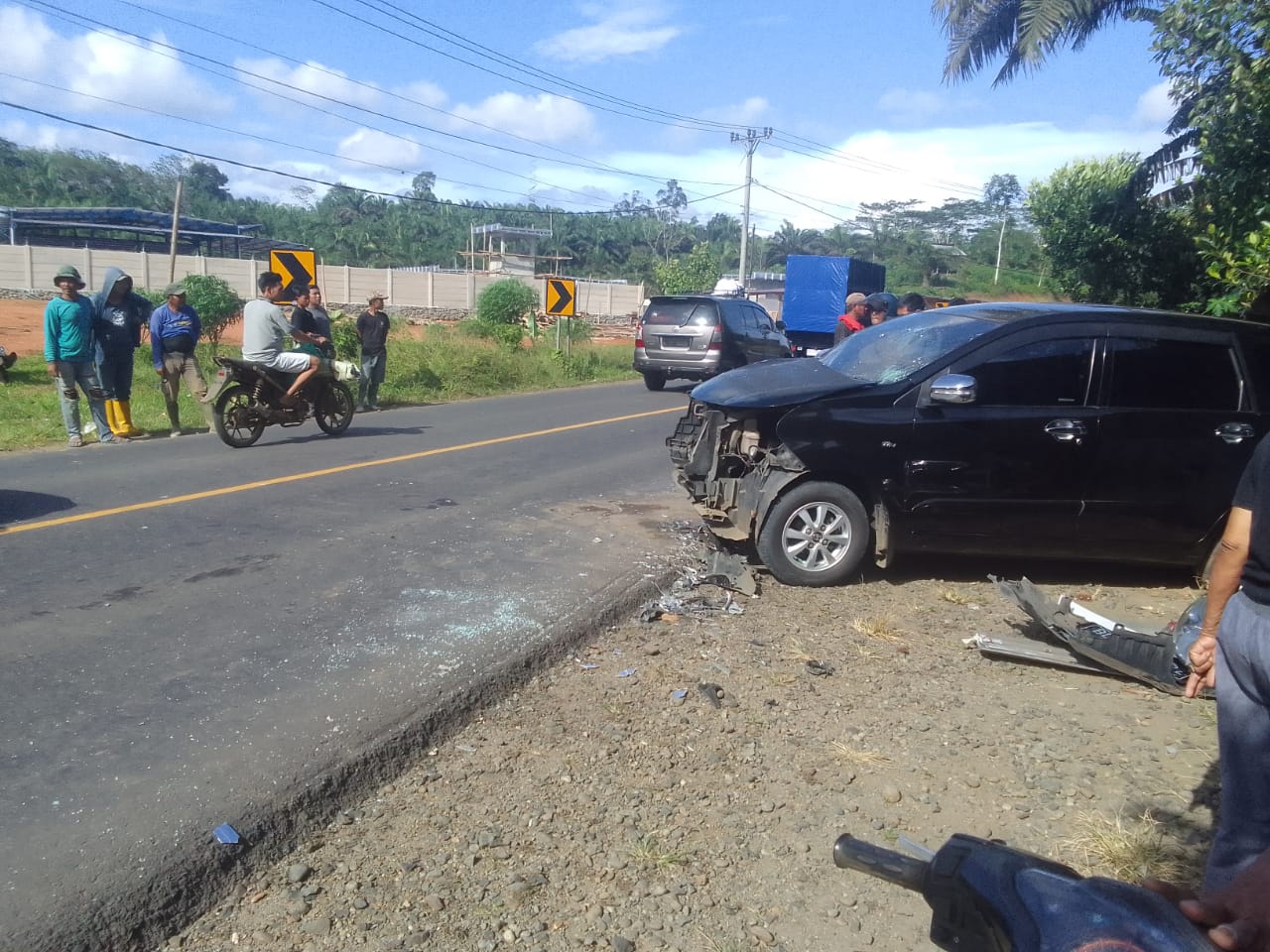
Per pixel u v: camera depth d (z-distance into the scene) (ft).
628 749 13.56
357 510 25.99
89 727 13.46
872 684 15.99
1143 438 20.65
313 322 40.96
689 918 10.14
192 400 46.93
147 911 9.84
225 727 13.51
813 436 20.01
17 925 9.44
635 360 61.87
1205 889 8.95
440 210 321.93
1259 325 21.86
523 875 10.73
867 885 10.83
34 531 23.32
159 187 302.66
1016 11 50.24
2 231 174.91
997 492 20.51
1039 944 4.32
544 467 32.89
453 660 15.93
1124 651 16.66
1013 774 13.24
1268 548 8.34
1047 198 44.19
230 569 20.59
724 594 20.06
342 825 11.68
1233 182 29.14
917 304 34.76
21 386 52.90
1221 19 28.58
